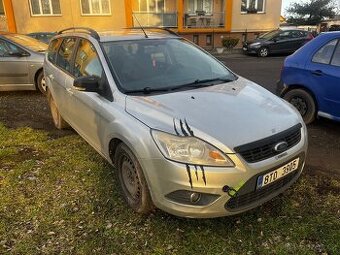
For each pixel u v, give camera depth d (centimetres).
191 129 267
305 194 338
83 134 417
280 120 295
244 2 2350
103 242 283
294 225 294
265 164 265
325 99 494
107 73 349
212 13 2405
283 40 1895
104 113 333
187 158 259
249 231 289
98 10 2233
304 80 519
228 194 258
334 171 390
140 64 370
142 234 291
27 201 345
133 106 308
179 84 354
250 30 2400
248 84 372
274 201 327
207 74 384
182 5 2319
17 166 421
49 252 275
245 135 267
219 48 2166
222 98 320
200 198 262
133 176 306
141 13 2298
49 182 381
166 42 415
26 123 605
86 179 383
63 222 311
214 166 255
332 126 535
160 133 271
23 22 2123
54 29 2192
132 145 285
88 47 404
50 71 516
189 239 282
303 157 307
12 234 297
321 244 271
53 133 545
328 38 502
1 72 788
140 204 302
